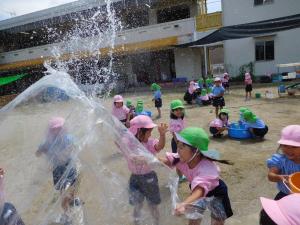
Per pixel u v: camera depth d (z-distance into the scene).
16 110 3.39
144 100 16.67
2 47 28.94
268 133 7.97
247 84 13.44
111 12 23.89
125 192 2.67
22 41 28.58
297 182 2.63
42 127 3.02
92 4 23.92
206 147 2.80
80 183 2.68
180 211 2.55
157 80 23.98
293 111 10.29
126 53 23.31
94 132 2.79
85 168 2.70
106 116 2.91
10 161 3.01
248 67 20.42
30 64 25.88
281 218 1.53
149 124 3.61
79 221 2.57
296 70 18.41
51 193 2.72
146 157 2.80
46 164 2.86
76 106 2.97
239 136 7.66
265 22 16.20
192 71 22.73
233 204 4.44
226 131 8.44
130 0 22.83
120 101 7.00
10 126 3.27
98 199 2.63
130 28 24.36
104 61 24.12
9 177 2.90
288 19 15.65
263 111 10.64
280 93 13.45
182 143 2.80
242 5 20.28
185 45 19.72
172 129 4.90
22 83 26.55
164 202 2.69
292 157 2.87
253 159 6.15
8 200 2.78
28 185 2.82
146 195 2.69
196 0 22.20
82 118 2.87
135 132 3.60
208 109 12.12
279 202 1.63
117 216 2.58
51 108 3.16
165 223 2.60
